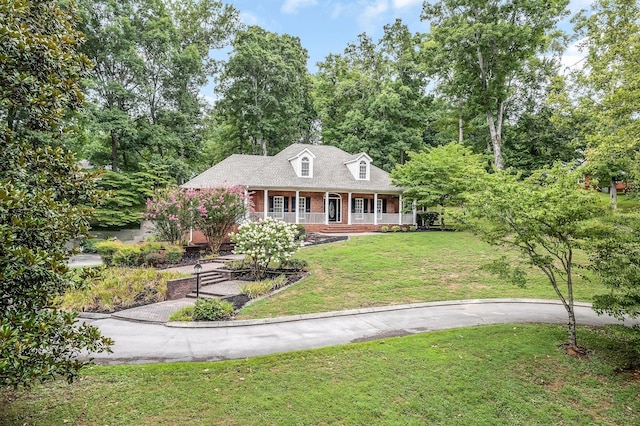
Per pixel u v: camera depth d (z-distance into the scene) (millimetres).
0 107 4016
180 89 34125
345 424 5254
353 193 30125
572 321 8148
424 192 25031
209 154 44812
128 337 8617
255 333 8977
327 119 42562
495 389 6418
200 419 5227
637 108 13375
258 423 5180
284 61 40406
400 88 37062
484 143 39688
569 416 5867
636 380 6973
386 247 19188
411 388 6266
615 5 16141
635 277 7117
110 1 28922
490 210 8484
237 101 38438
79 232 4281
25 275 3686
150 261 16031
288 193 28000
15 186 3723
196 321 9805
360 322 9953
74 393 5809
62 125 4957
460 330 9117
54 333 4059
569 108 20391
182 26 40875
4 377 3643
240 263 16172
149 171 29641
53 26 4465
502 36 27344
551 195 7910
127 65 29625
